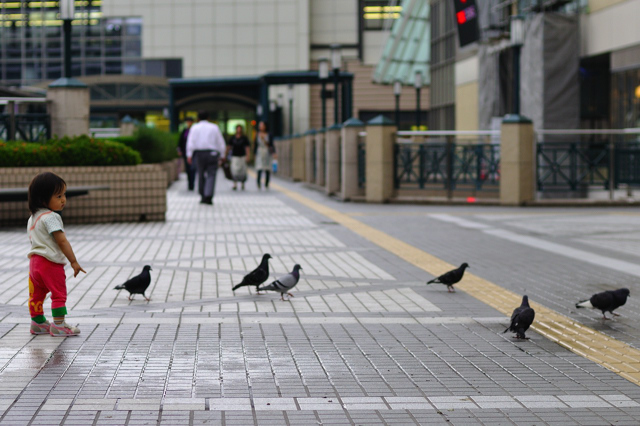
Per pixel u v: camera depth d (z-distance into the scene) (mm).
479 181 20266
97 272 9547
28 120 16141
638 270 9992
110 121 58656
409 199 20484
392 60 52688
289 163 35094
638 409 4758
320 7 64062
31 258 6367
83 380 5199
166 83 58906
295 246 12211
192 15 62812
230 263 10438
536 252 11570
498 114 32688
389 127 20797
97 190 15211
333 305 7816
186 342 6254
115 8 62344
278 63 63219
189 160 20703
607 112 28531
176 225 15023
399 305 7844
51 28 61656
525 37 28766
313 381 5266
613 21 26234
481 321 7172
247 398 4879
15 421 4402
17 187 14562
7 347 6023
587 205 19562
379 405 4781
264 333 6598
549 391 5105
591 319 7266
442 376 5426
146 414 4547
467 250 11812
